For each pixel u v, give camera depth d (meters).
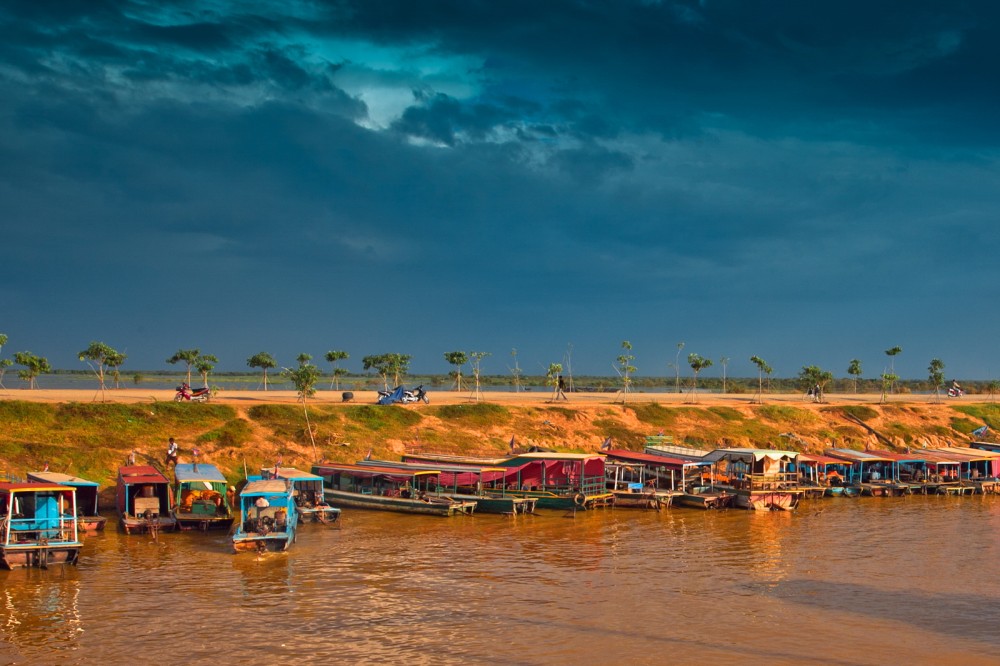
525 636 29.25
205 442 62.06
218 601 32.81
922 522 53.53
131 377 172.00
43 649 27.45
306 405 73.94
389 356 105.38
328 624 30.28
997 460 72.12
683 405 94.12
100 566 37.59
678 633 29.75
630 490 58.34
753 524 51.75
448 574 37.59
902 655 27.81
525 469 58.22
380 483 54.66
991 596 35.09
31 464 53.62
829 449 76.50
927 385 183.88
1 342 83.44
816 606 33.31
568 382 151.62
